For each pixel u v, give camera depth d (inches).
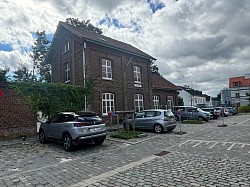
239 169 225.8
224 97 2684.5
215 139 423.8
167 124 548.4
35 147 400.8
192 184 190.7
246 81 2522.1
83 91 621.9
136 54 881.5
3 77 586.9
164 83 1211.9
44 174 239.6
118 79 808.9
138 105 902.4
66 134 367.6
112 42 898.1
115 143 422.6
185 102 2228.1
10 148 394.6
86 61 695.7
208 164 249.0
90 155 327.6
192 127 668.1
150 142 419.5
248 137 434.0
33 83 515.8
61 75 844.0
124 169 246.4
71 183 209.0
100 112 715.4
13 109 513.7
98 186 197.3
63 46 849.5
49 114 542.9
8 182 217.6
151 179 208.2
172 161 270.7
